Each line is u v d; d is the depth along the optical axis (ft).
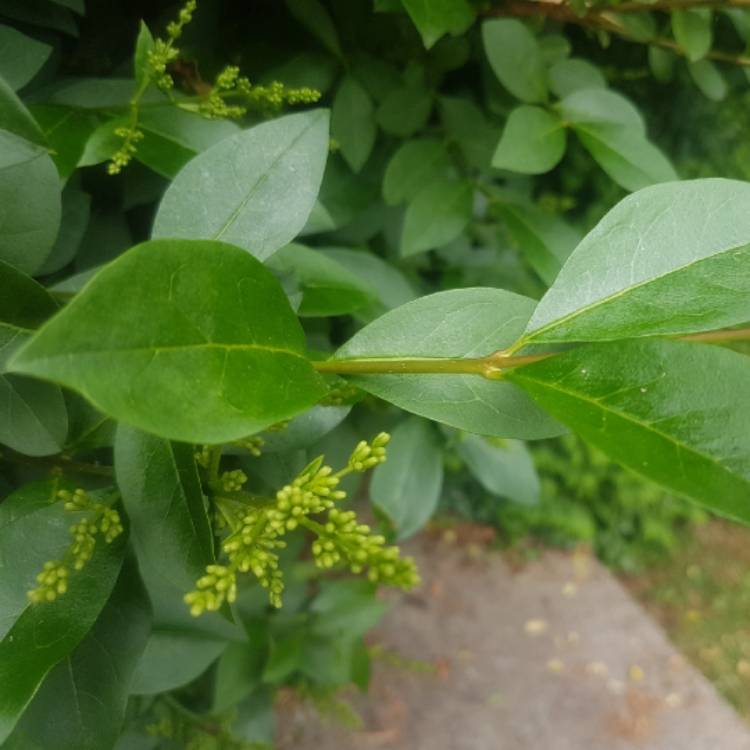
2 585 0.50
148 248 0.36
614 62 1.23
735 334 0.49
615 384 0.41
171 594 0.65
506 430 0.47
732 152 2.34
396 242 1.20
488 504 2.90
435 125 1.10
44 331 0.30
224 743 1.09
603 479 2.88
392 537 1.17
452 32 0.75
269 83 0.94
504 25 0.90
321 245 1.13
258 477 0.73
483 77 1.07
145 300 0.36
